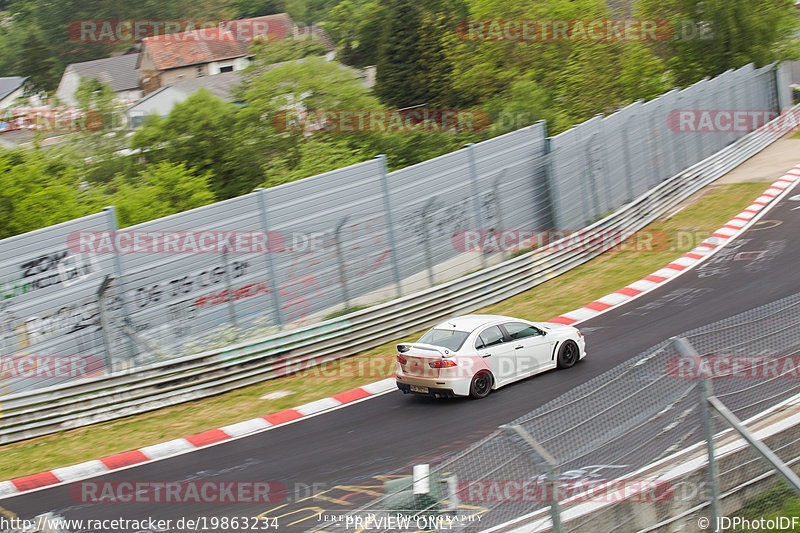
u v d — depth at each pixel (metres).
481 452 7.61
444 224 25.25
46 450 16.58
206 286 21.06
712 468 8.07
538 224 27.59
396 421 15.73
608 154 30.31
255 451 15.09
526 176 27.30
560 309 22.73
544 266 25.77
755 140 40.22
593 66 49.22
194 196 34.56
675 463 8.38
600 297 23.22
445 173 25.33
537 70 50.97
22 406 17.39
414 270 24.56
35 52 99.19
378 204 23.89
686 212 31.53
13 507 13.51
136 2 111.50
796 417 9.20
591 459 7.89
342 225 22.61
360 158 38.81
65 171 38.62
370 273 23.61
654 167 33.34
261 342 19.95
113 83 95.94
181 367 18.95
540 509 7.43
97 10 111.25
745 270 23.28
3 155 32.41
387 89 70.50
